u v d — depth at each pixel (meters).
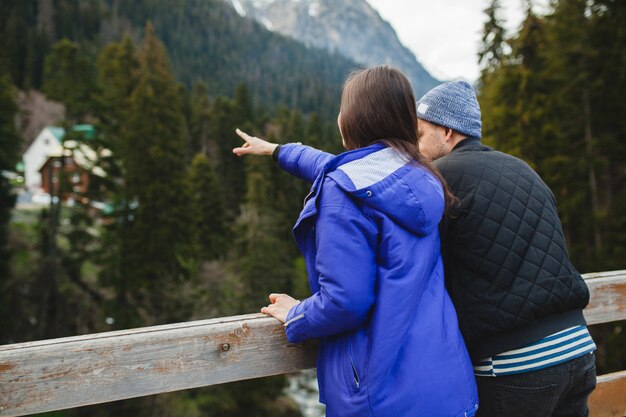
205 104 57.41
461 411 1.23
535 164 15.99
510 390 1.38
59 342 1.37
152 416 17.14
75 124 24.64
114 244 24.27
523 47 17.16
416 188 1.23
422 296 1.27
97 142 24.08
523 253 1.38
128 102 32.62
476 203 1.43
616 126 16.50
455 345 1.28
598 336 13.98
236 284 26.73
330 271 1.18
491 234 1.39
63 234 23.97
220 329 1.50
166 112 32.41
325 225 1.21
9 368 1.31
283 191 43.56
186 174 31.39
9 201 23.84
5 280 22.38
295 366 1.60
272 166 43.59
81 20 91.94
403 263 1.20
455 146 1.67
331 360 1.29
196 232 29.34
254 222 29.44
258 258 27.44
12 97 24.70
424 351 1.21
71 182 23.91
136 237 24.48
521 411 1.38
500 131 17.22
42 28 73.00
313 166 1.59
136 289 23.39
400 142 1.32
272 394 21.17
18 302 22.17
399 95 1.32
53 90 24.09
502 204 1.42
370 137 1.35
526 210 1.43
